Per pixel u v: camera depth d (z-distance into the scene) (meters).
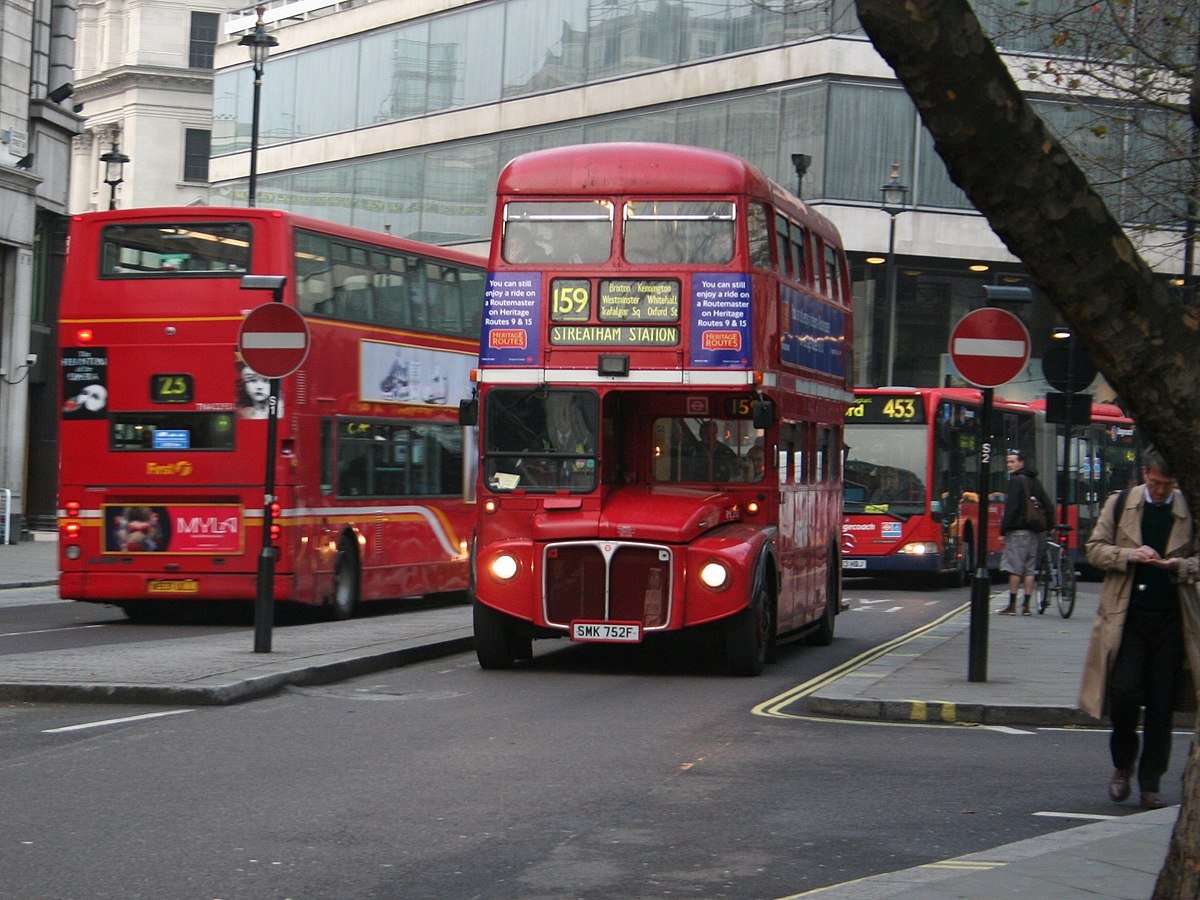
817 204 43.25
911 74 4.92
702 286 16.44
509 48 51.16
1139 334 5.37
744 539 16.17
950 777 10.52
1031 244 5.21
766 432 17.05
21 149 40.81
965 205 44.41
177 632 20.45
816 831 8.74
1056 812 9.38
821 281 20.20
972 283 45.81
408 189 54.44
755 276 16.61
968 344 14.94
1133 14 18.31
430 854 8.04
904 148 43.84
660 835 8.57
